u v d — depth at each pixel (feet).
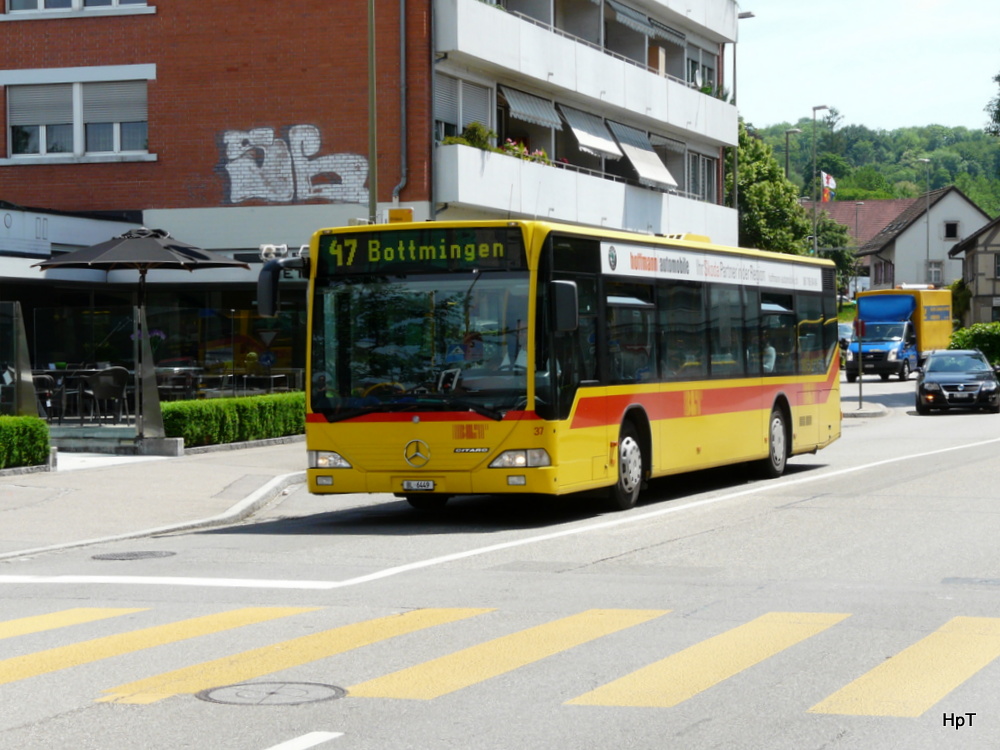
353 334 48.19
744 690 23.34
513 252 46.98
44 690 23.94
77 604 33.35
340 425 47.93
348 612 31.24
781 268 67.87
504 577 36.29
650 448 53.88
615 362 51.29
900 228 387.14
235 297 104.37
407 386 47.44
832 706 22.18
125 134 107.55
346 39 103.50
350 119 103.40
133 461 71.51
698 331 58.49
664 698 22.79
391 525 50.06
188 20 105.91
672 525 47.50
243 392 88.69
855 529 45.73
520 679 24.26
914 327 204.13
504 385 46.57
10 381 69.41
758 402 64.08
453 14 102.68
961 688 23.41
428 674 24.72
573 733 20.63
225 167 105.60
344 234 48.57
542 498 59.06
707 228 151.74
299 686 23.88
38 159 108.06
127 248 77.87
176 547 44.78
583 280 49.39
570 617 30.27
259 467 68.95
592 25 130.11
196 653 26.91
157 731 20.95
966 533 44.52
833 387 74.43
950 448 84.23
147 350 74.90
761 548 41.39
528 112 116.16
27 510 52.85
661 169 138.62
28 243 93.30
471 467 46.62
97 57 107.24
